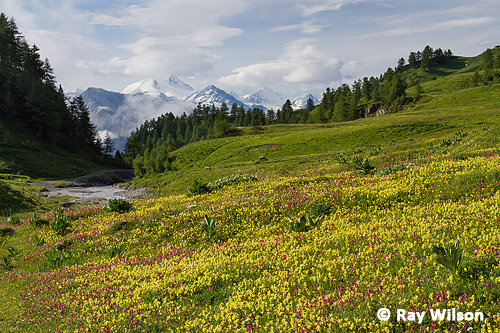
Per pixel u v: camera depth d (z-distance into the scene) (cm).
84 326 796
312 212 1406
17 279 1336
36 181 8144
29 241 1928
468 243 796
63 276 1247
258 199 1770
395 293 659
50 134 12600
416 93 18038
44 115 12506
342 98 17775
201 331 683
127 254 1407
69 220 2197
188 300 828
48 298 1035
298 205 1562
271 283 823
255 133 13750
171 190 6000
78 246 1628
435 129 7125
